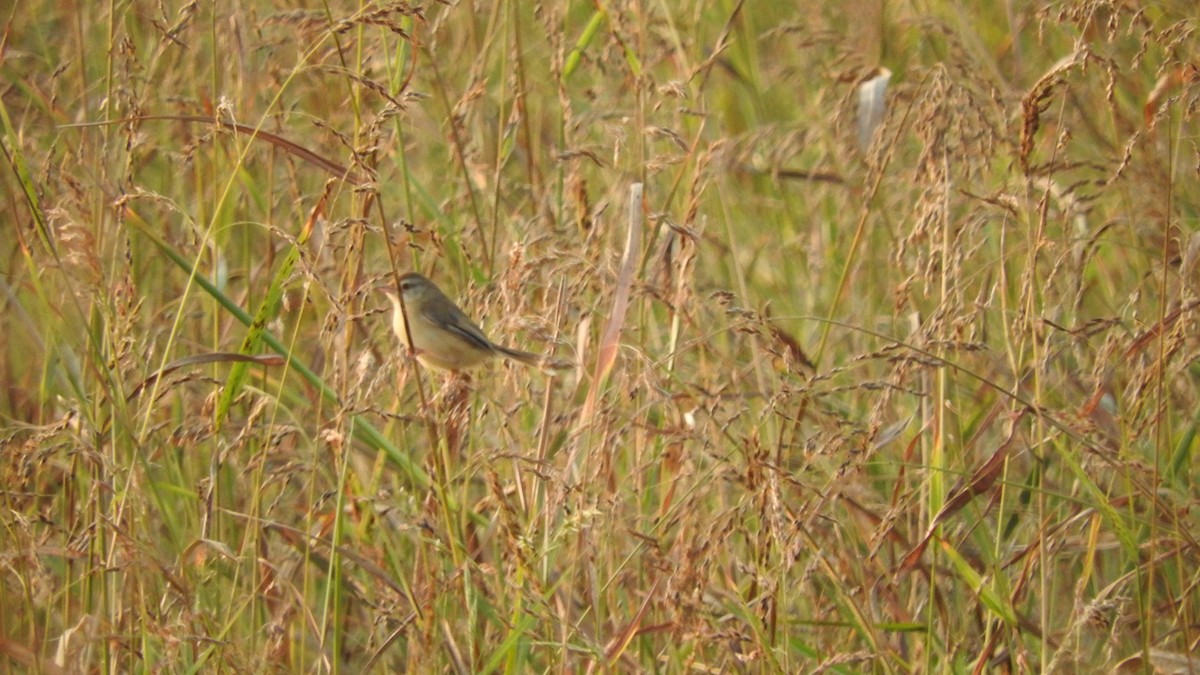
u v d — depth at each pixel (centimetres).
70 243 822
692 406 930
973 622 955
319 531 948
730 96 1523
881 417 832
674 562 796
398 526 890
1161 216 1009
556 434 870
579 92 1385
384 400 997
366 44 1019
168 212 1122
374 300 1030
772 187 1408
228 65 1109
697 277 1162
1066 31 1334
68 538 860
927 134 914
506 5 1073
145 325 1001
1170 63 934
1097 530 879
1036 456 895
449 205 1134
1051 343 949
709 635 779
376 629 875
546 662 881
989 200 876
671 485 885
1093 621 805
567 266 834
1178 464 932
